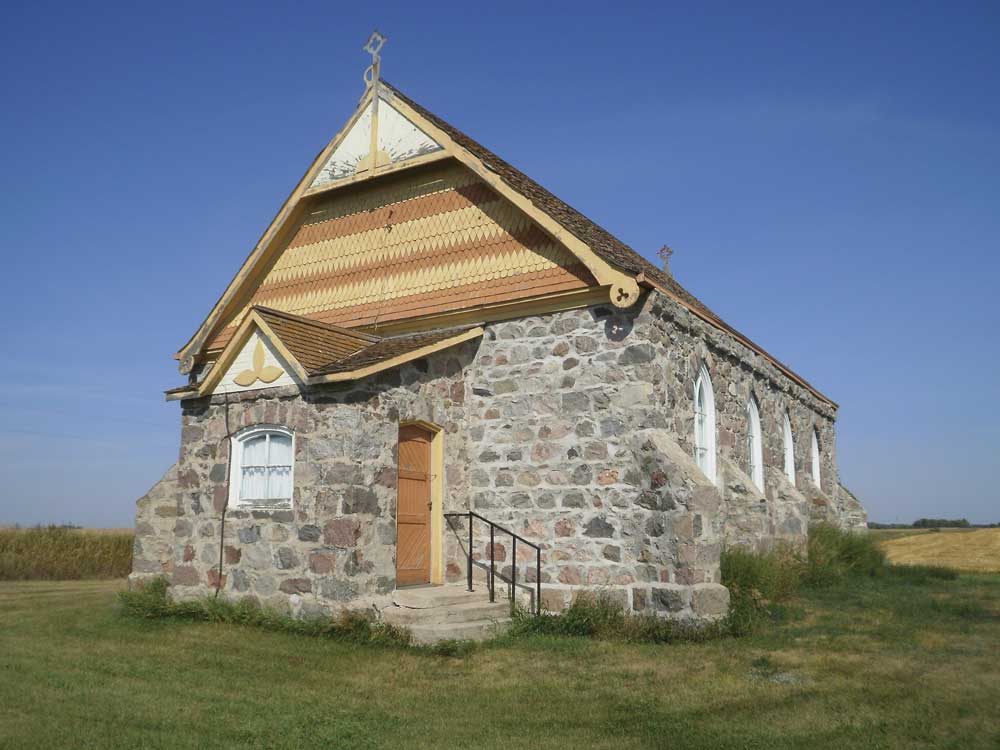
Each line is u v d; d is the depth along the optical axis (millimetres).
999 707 7730
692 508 11531
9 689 8305
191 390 13242
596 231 15617
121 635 11273
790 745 6809
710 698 8211
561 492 12891
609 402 12695
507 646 10797
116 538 28125
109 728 7109
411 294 14906
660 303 12906
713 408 15266
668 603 11461
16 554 25625
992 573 20922
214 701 8086
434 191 15070
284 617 11547
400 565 12734
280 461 12578
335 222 16297
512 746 6910
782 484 17828
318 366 12234
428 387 13203
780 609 12672
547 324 13508
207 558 12805
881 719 7422
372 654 10281
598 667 9641
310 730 7223
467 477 13797
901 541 32219
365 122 15594
